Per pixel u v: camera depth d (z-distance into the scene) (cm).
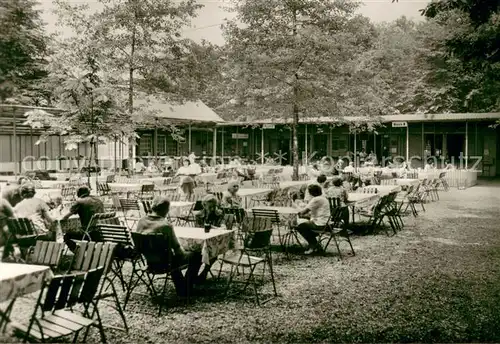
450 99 2800
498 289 676
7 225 672
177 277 621
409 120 2834
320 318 562
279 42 1842
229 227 765
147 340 491
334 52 1786
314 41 1752
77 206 748
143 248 584
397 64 2786
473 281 718
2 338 405
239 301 622
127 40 1750
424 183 1817
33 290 450
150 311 580
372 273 768
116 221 760
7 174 1998
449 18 1058
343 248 971
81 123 1212
